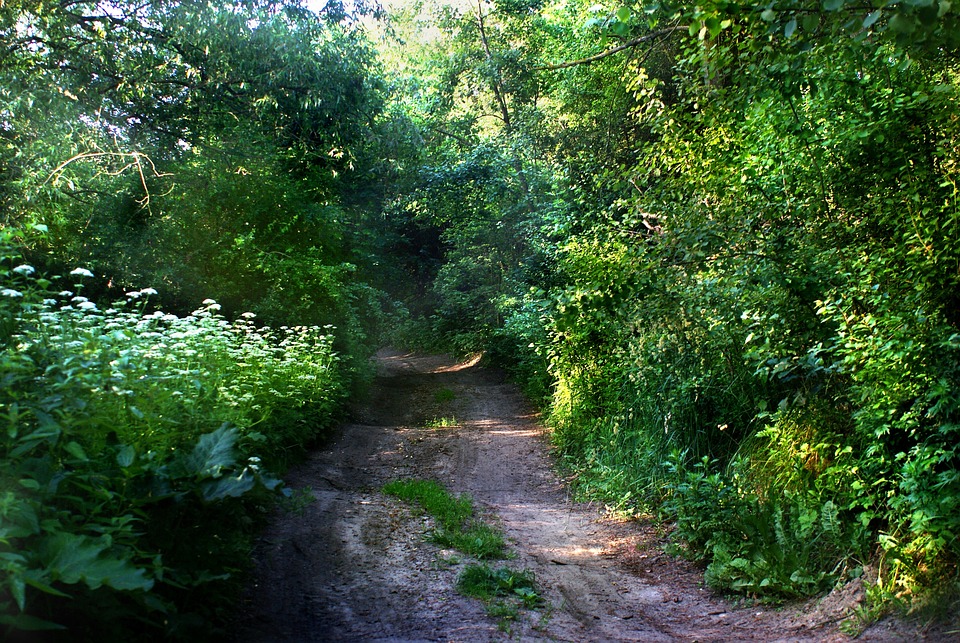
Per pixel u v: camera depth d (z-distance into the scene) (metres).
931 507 4.72
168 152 15.94
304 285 15.92
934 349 5.01
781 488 6.73
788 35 5.05
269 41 15.50
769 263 6.61
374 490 9.02
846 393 6.28
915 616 4.53
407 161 22.22
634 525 8.05
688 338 8.79
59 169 12.73
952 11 4.53
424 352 33.53
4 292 4.03
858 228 6.57
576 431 12.11
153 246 15.21
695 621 5.39
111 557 3.21
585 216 12.12
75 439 4.06
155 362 5.89
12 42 13.41
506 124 24.62
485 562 6.54
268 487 4.39
